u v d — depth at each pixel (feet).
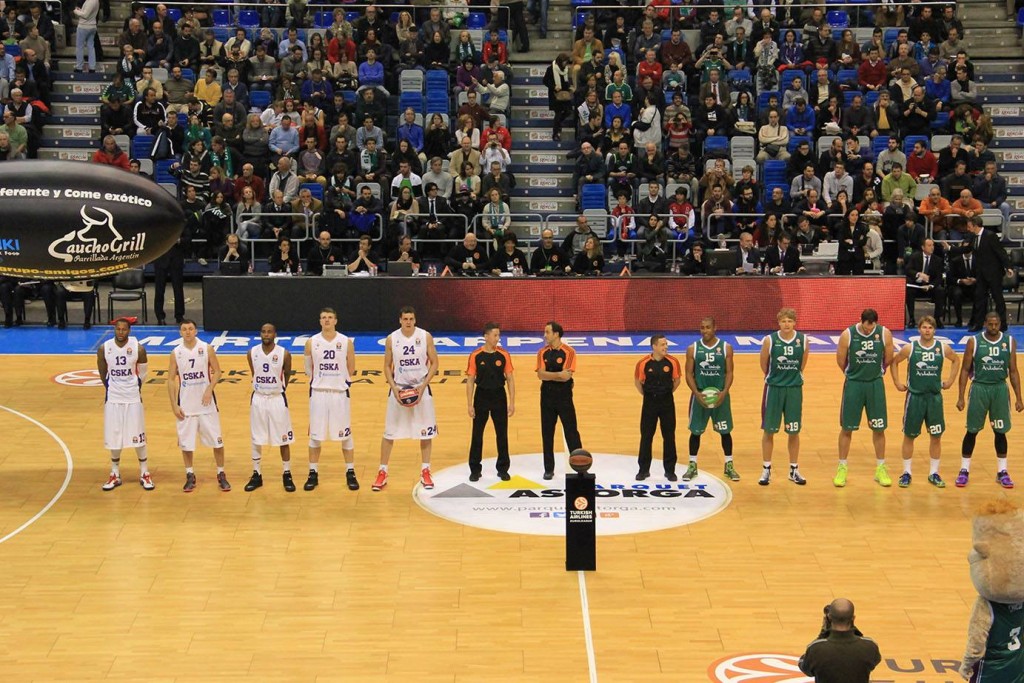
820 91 96.89
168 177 93.91
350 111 94.53
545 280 81.20
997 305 80.12
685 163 91.66
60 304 81.46
